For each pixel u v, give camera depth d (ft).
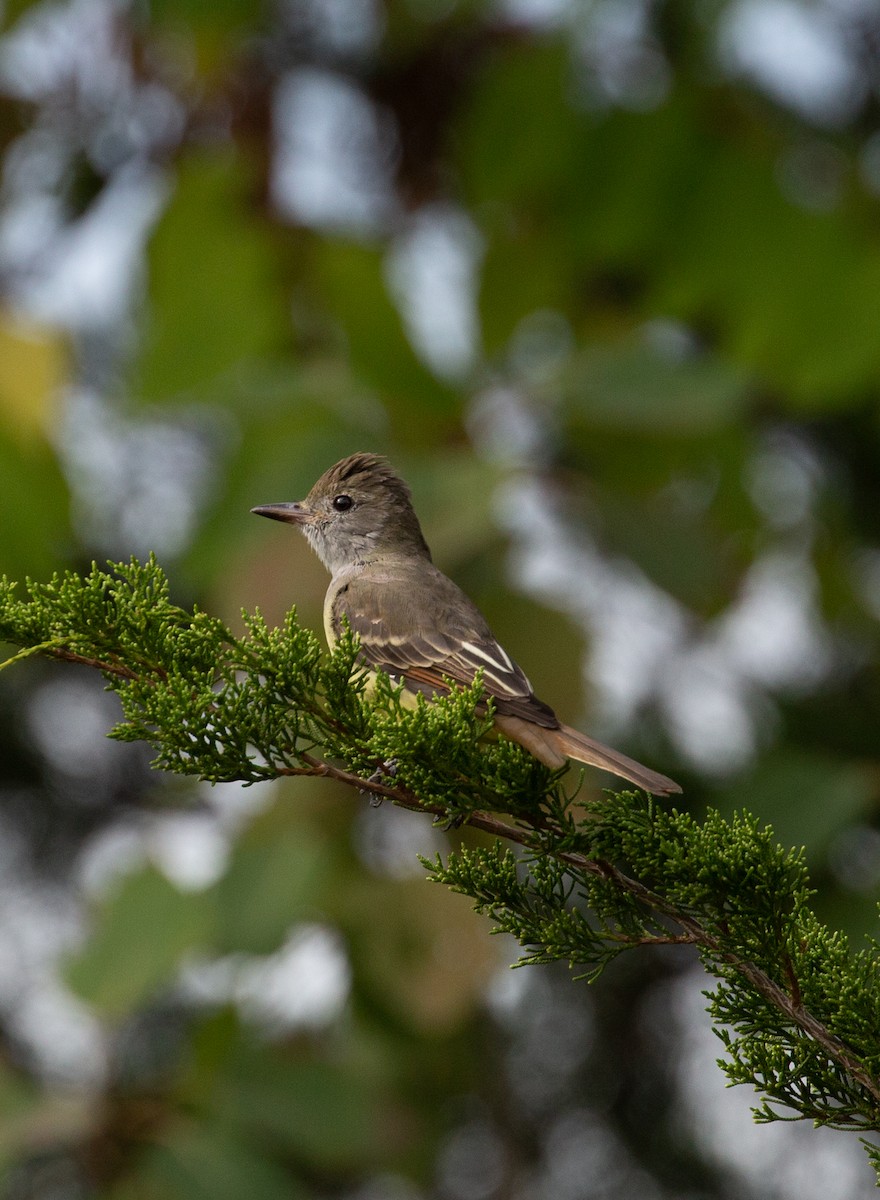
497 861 20.81
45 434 34.99
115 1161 34.37
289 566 32.99
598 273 43.73
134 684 20.79
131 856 33.68
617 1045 38.81
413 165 44.93
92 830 40.63
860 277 38.24
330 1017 37.37
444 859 34.01
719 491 40.50
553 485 36.78
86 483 38.83
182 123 43.11
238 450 35.96
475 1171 39.24
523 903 20.62
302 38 43.98
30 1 42.04
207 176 39.58
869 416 41.91
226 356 38.86
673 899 20.13
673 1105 38.45
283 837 33.63
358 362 37.60
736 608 38.78
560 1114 38.86
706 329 44.65
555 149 40.34
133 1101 34.86
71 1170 36.91
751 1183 37.68
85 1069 37.93
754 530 40.73
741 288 39.52
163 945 32.42
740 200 39.22
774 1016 19.62
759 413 42.88
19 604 21.44
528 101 40.04
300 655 20.92
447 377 38.04
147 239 39.34
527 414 37.52
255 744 20.77
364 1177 38.52
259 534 34.22
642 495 40.01
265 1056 35.53
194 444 40.57
